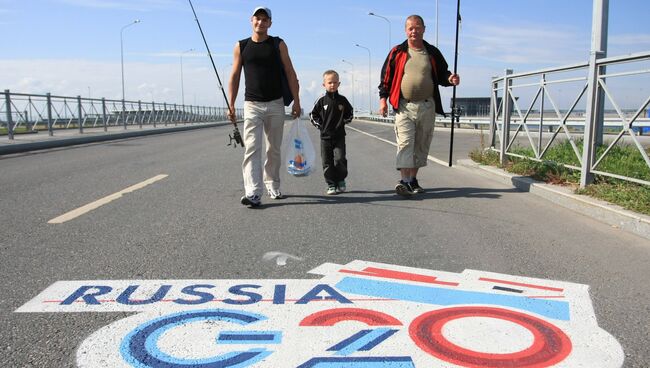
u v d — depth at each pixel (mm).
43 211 5422
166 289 3170
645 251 4035
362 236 4457
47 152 13008
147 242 4223
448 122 33062
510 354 2393
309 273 3482
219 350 2406
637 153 7551
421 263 3719
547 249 4090
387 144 16672
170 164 10055
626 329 2668
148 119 31094
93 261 3717
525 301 3027
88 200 6062
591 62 5914
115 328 2635
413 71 6141
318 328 2639
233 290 3158
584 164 6066
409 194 6266
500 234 4547
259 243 4207
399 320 2742
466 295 3109
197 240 4293
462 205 5836
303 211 5496
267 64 5723
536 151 7645
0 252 3922
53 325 2674
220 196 6371
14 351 2400
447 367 2268
